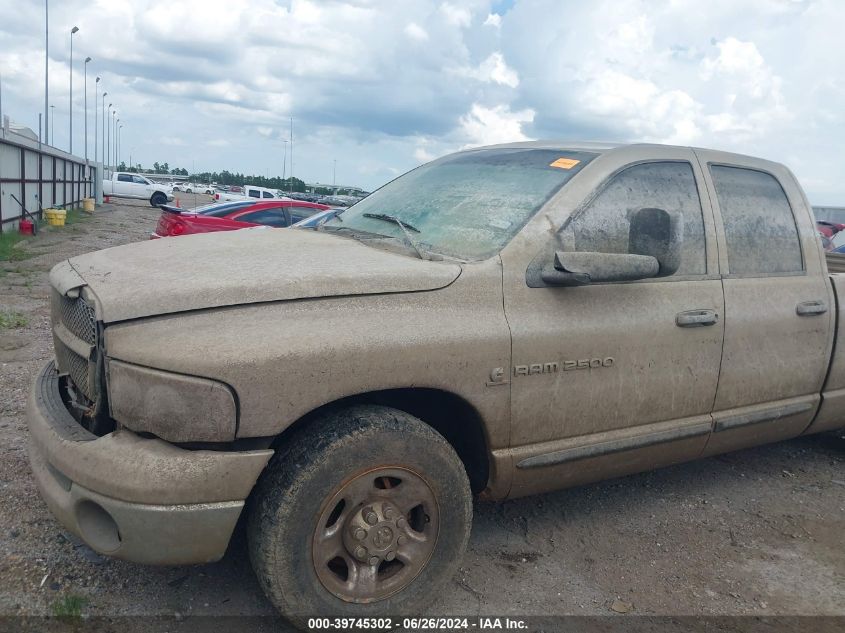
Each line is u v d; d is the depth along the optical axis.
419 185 3.95
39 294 10.29
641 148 3.68
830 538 3.92
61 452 2.51
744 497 4.36
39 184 24.66
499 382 2.95
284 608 2.57
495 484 3.10
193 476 2.37
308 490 2.53
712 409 3.72
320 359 2.53
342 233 3.68
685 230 3.66
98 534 2.51
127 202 46.94
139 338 2.47
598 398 3.26
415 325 2.75
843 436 5.09
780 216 4.16
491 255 3.06
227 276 2.67
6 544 3.19
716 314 3.64
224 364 2.40
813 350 4.12
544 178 3.45
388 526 2.72
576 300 3.19
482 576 3.30
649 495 4.30
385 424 2.67
